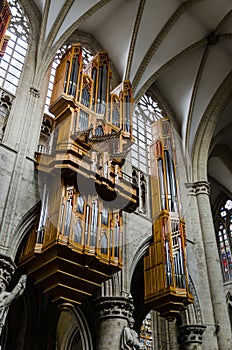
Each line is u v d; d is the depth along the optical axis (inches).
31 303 737.0
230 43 965.8
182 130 992.9
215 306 764.0
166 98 1048.8
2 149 597.3
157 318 876.0
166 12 885.8
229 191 1285.7
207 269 810.2
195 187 920.3
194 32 935.0
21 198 573.3
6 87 698.2
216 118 999.6
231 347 719.7
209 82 997.2
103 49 959.6
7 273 504.4
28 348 696.4
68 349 845.2
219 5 883.4
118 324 581.3
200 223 869.8
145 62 912.3
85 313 669.9
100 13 900.6
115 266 508.7
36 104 701.3
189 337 721.0
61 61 695.7
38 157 615.8
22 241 575.2
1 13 676.7
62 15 786.8
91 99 637.9
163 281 651.5
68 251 475.5
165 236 684.1
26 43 788.0
